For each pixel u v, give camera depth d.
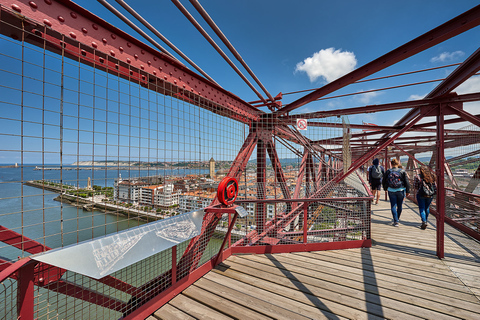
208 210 2.82
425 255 3.61
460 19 2.30
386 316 2.17
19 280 1.40
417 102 4.07
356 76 3.36
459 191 4.82
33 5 1.45
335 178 4.97
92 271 1.45
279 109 4.79
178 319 2.14
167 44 3.00
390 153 14.79
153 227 2.04
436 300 2.42
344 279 2.86
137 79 2.20
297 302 2.39
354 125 6.32
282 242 3.87
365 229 4.06
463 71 3.17
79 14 1.72
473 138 5.16
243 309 2.27
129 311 2.07
